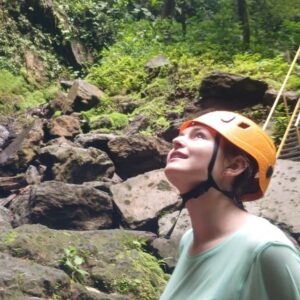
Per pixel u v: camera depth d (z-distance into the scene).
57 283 4.48
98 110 10.85
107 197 6.94
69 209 6.73
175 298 1.63
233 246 1.60
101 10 16.11
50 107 11.01
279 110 9.23
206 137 1.71
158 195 6.96
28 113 11.28
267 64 11.25
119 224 6.89
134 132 9.75
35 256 4.96
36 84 13.55
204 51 13.01
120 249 5.46
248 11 15.59
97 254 5.29
